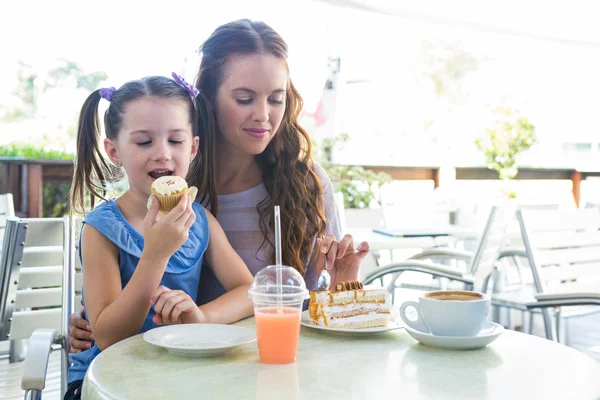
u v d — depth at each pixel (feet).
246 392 2.90
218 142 5.73
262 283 3.43
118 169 5.61
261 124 5.37
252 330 3.94
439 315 3.75
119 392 2.90
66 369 5.54
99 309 4.40
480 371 3.25
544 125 29.35
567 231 11.15
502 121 23.56
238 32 5.35
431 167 22.25
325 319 4.08
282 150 5.89
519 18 19.97
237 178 5.88
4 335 6.51
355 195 19.31
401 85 28.43
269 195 5.82
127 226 4.77
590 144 29.60
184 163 4.88
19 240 6.46
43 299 6.75
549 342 3.87
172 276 4.78
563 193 23.98
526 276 15.60
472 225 15.70
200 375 3.17
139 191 4.97
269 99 5.41
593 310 10.61
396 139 28.14
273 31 5.47
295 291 3.44
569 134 29.55
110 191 5.72
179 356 3.52
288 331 3.36
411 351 3.66
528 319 13.94
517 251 10.94
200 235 5.09
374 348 3.73
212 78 5.44
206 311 4.39
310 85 20.34
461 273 8.35
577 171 23.94
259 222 5.73
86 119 5.39
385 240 10.80
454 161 25.21
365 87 26.96
